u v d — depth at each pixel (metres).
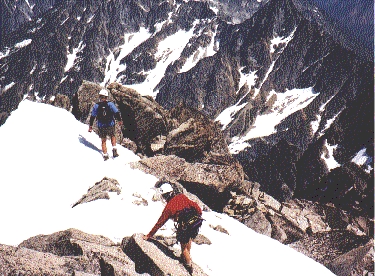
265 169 166.38
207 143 23.05
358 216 23.80
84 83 21.59
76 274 5.91
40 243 7.71
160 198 12.70
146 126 21.94
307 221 20.67
